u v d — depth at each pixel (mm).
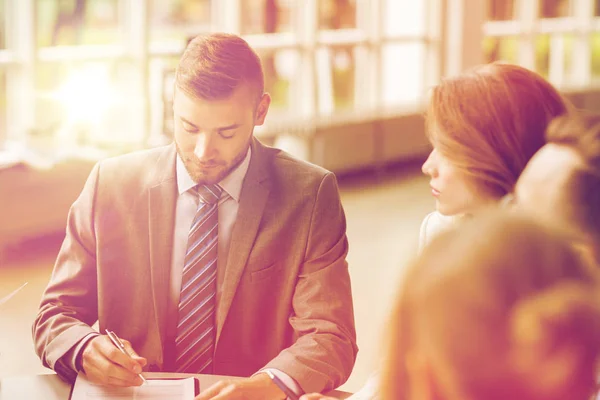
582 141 1060
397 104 9203
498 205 1523
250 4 7672
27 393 1681
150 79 6641
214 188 1837
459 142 1518
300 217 1856
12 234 5770
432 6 9266
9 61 6238
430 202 7523
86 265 1905
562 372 584
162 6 6844
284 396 1673
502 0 10242
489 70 1541
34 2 6148
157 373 1740
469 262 598
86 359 1690
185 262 1818
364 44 8773
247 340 1837
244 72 1708
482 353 590
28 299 4746
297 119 8039
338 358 1759
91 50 6520
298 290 1854
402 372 653
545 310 576
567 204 1027
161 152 1917
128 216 1866
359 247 5973
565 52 11031
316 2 8125
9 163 5727
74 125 6352
